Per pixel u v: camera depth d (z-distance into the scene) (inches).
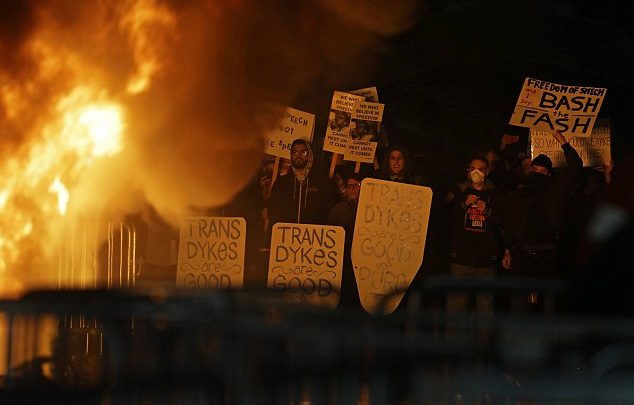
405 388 324.8
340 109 780.0
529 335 326.6
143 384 340.5
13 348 379.2
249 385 319.0
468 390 277.6
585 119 757.3
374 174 784.9
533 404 277.6
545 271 748.0
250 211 796.0
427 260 775.7
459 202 745.0
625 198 398.6
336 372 333.4
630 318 354.0
